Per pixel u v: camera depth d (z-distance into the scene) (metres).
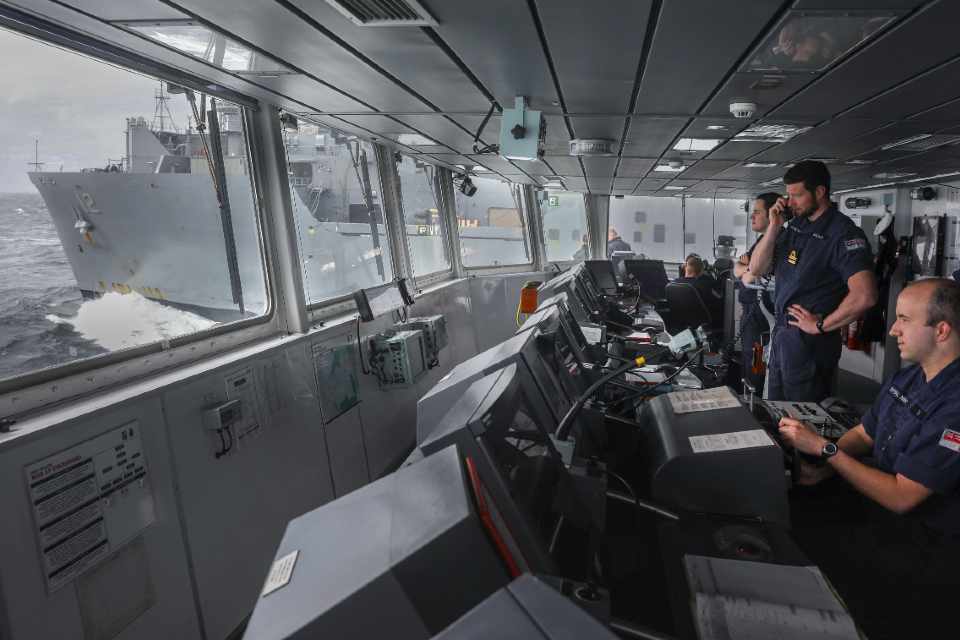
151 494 1.90
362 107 3.03
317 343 3.04
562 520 1.21
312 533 0.79
